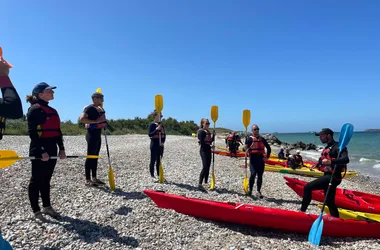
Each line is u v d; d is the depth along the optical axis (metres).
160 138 8.09
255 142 7.47
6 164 3.71
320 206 6.34
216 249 4.47
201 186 7.72
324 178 5.64
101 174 8.58
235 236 5.06
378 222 5.54
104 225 4.83
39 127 4.48
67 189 6.56
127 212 5.44
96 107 6.54
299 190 7.84
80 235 4.39
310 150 35.88
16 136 18.62
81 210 5.38
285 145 40.25
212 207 5.50
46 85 4.54
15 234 4.16
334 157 5.54
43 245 3.98
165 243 4.48
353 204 7.11
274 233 5.45
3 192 5.96
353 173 13.37
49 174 4.71
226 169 12.09
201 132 7.62
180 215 5.61
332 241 5.23
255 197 7.57
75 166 8.91
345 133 5.30
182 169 10.98
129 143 20.06
